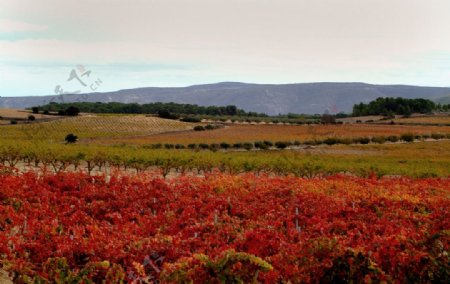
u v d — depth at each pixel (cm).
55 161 3388
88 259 923
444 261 885
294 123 13275
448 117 15225
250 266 805
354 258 859
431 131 10919
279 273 855
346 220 1439
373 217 1456
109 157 3519
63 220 1259
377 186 2189
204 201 1602
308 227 1234
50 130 9131
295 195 1752
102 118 11206
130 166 3534
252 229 1087
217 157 3906
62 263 854
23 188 1652
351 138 9119
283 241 998
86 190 1709
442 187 2342
